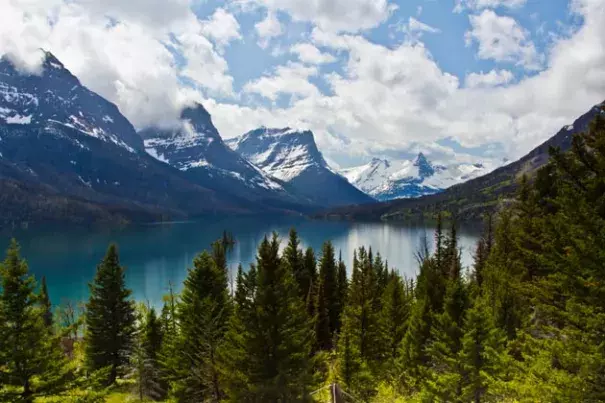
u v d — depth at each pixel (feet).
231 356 104.47
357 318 152.56
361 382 126.72
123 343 185.78
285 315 102.58
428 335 130.62
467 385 98.78
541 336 85.40
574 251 55.01
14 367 74.79
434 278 148.46
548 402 56.39
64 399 79.66
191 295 156.56
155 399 164.66
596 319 53.93
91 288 186.29
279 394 99.14
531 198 117.08
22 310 75.92
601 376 54.03
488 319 98.68
